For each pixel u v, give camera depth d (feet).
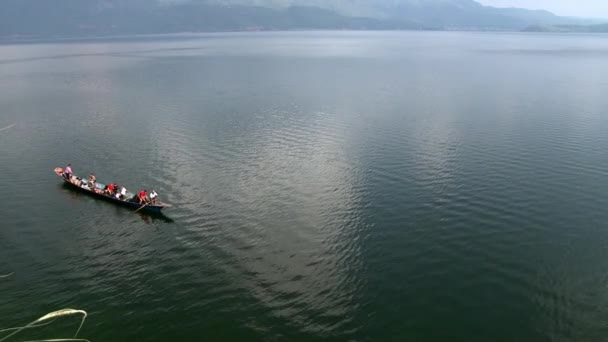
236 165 217.77
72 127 295.28
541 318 111.34
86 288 126.21
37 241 152.46
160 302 119.96
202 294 122.83
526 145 240.32
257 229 156.66
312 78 517.14
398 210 167.53
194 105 360.48
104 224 163.73
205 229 157.89
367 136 263.70
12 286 127.24
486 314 113.39
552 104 345.72
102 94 419.33
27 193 192.44
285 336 107.34
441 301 118.32
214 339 107.04
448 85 453.17
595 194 175.83
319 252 141.90
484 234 149.07
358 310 115.65
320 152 234.79
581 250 138.72
